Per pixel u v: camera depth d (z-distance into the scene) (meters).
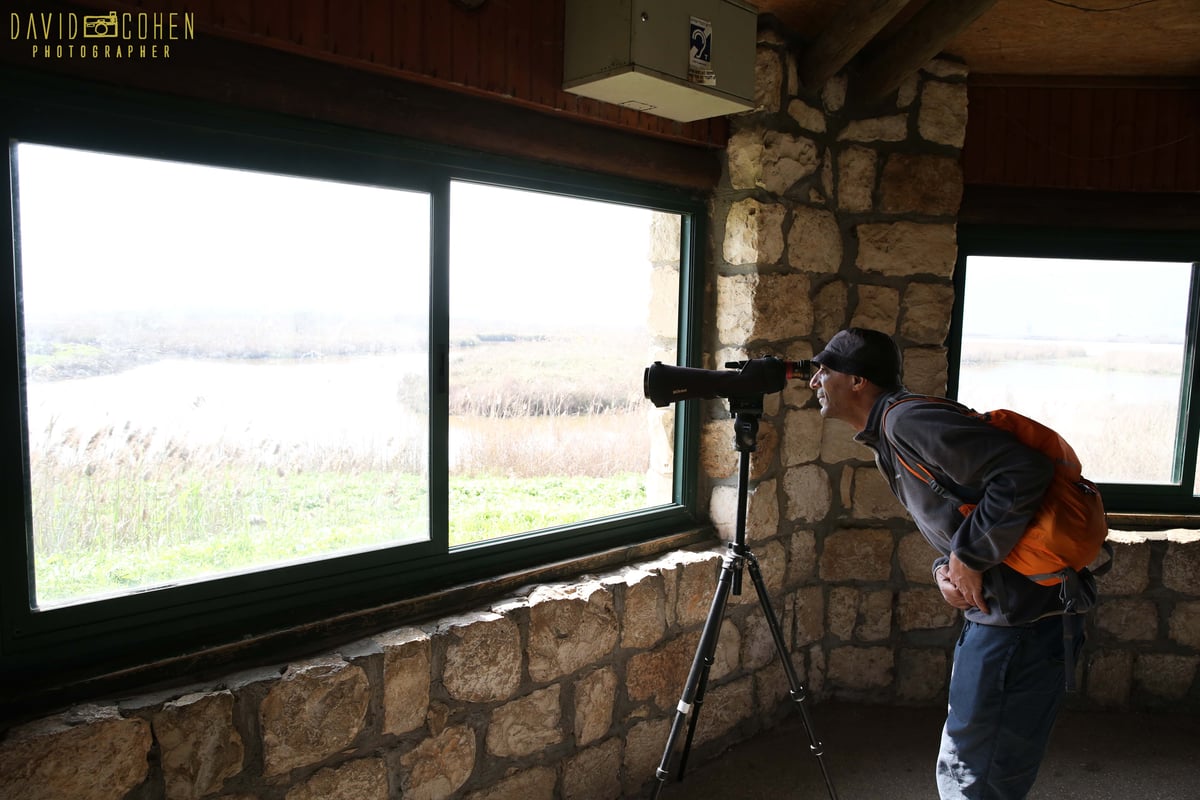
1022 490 1.46
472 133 1.88
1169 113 2.85
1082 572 1.61
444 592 1.90
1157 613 2.85
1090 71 2.81
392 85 1.71
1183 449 2.99
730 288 2.51
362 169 1.73
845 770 2.47
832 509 2.84
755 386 1.92
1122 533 2.88
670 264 2.59
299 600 1.69
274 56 1.53
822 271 2.67
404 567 1.87
